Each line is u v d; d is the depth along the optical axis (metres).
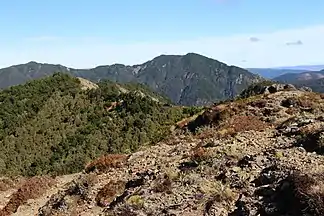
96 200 17.03
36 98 86.44
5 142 73.19
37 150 72.00
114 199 16.66
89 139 71.00
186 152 19.83
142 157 21.00
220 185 14.33
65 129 77.25
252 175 14.34
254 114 27.78
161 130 37.84
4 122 78.25
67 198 17.67
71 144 70.69
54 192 21.14
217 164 15.97
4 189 23.62
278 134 20.31
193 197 13.85
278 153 15.49
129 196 15.34
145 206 13.93
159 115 75.00
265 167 14.73
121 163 20.67
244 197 12.91
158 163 18.88
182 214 12.95
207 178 15.10
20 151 71.50
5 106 83.12
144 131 70.50
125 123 74.56
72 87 91.94
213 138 22.19
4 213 19.77
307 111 27.33
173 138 27.80
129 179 17.86
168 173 15.98
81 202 17.30
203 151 17.66
